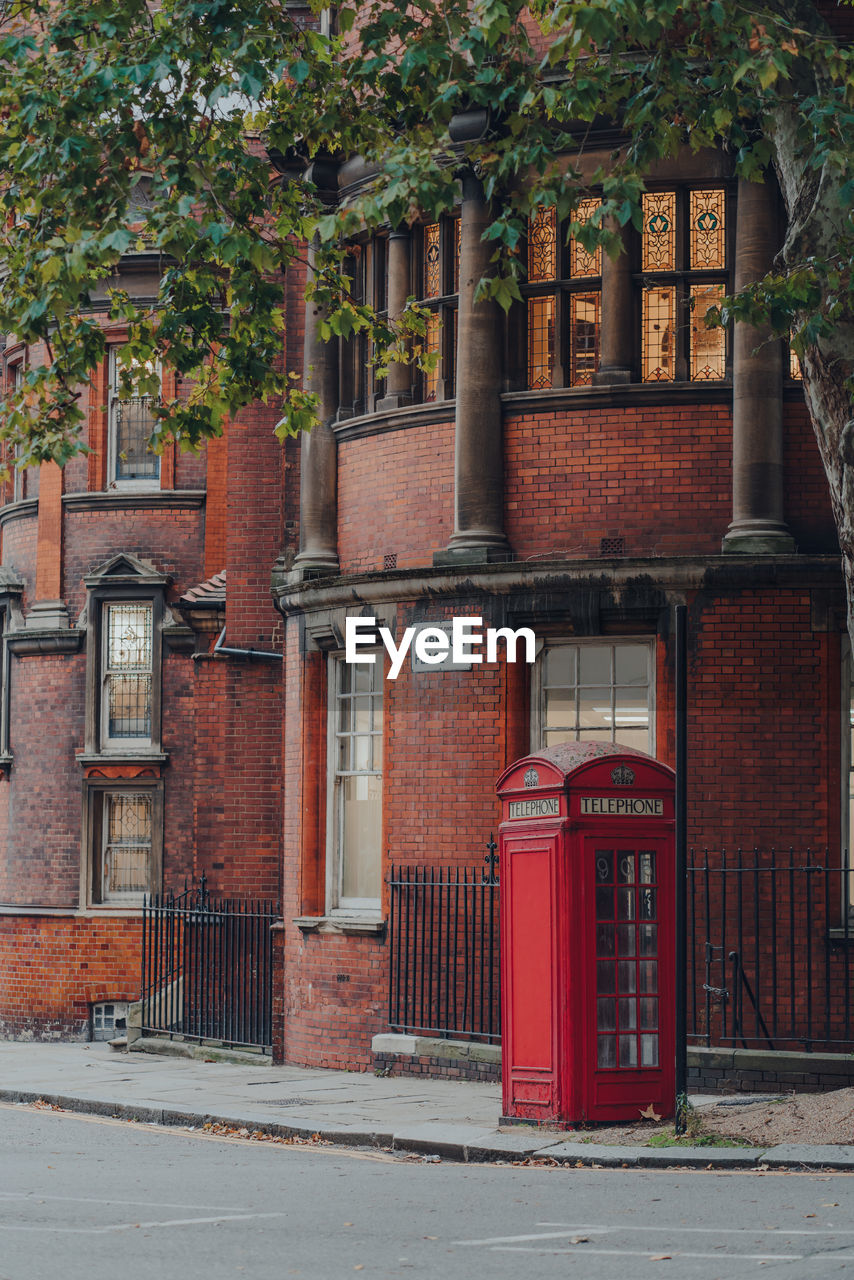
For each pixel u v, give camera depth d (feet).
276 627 66.54
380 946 53.31
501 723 50.83
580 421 50.65
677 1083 36.58
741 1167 33.17
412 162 38.11
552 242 52.03
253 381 46.21
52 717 73.51
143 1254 24.27
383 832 53.26
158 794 71.72
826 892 46.55
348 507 56.49
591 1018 37.99
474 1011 49.55
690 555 48.60
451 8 40.09
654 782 39.11
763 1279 21.71
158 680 72.08
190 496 72.59
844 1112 36.22
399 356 49.21
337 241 56.65
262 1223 27.17
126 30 41.32
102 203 41.24
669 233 50.70
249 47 39.32
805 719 47.52
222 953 61.67
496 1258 23.82
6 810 75.15
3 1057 61.87
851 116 35.99
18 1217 27.81
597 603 49.08
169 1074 54.24
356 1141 38.88
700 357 50.49
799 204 38.73
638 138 38.58
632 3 33.83
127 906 71.77
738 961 45.09
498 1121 39.29
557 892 38.17
